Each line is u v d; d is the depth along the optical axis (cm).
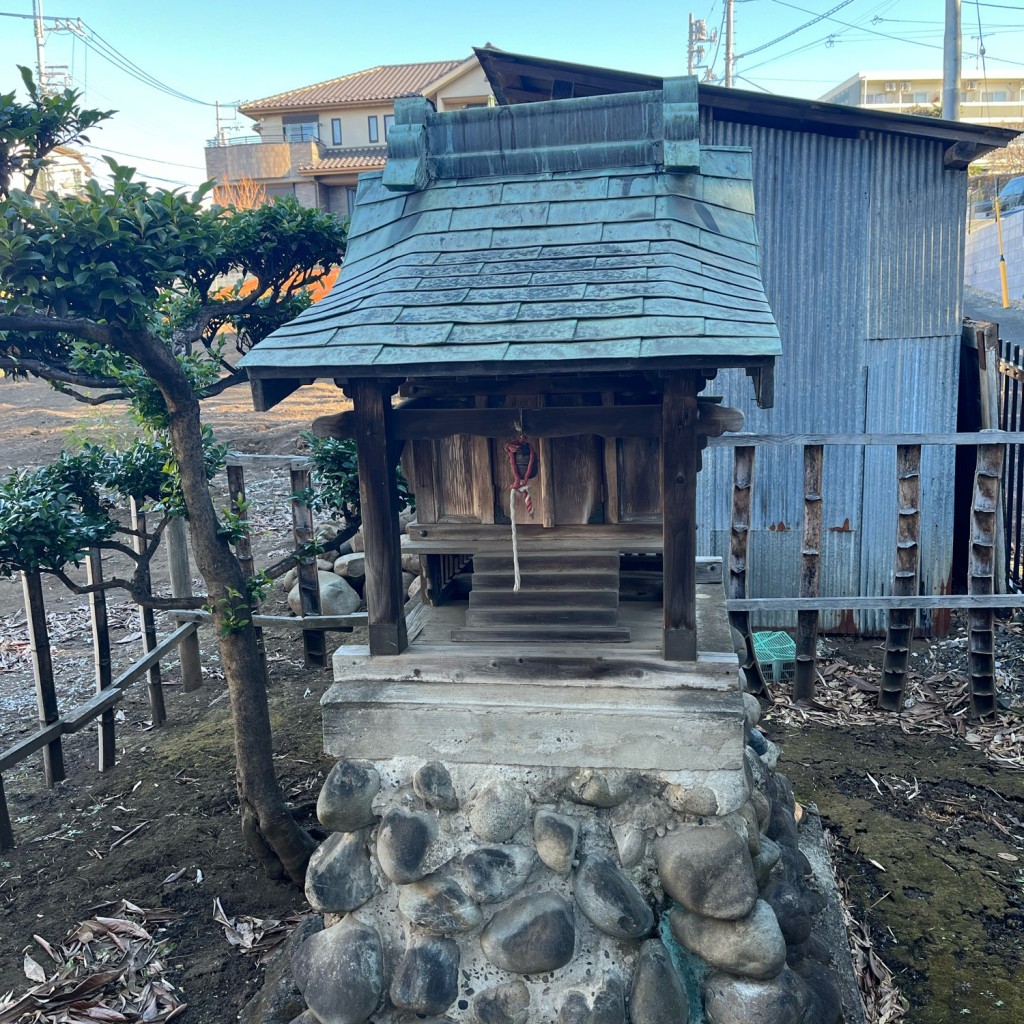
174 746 588
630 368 244
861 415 689
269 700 647
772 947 278
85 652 763
